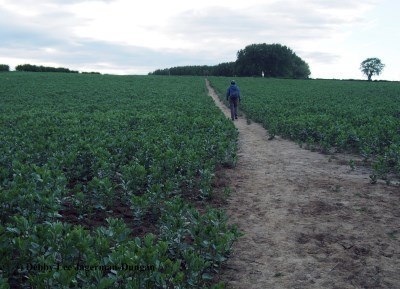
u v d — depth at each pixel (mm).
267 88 51000
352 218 7215
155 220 6973
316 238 6395
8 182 6938
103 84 53281
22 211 5820
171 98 33031
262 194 8688
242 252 5926
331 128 14258
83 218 6891
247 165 11492
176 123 15727
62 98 33844
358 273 5305
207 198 8297
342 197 8398
